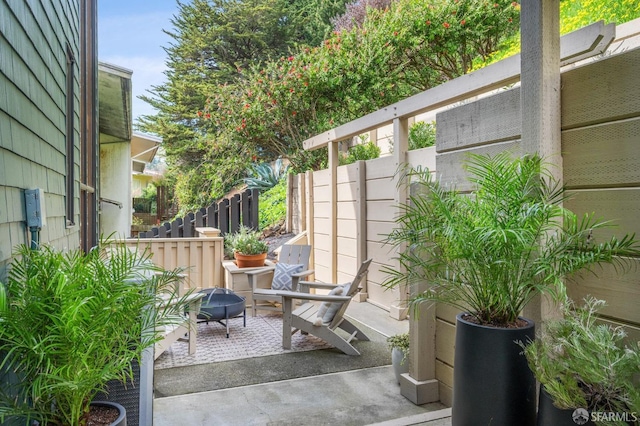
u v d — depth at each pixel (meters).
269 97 7.73
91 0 5.49
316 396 2.67
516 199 1.54
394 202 4.34
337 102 7.65
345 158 6.32
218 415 2.44
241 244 5.39
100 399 1.86
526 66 1.76
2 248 1.63
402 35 7.04
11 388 1.50
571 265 1.46
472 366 1.54
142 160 12.44
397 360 2.81
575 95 1.68
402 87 7.53
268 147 8.71
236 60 15.44
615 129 1.54
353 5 10.78
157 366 3.20
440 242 1.72
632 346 1.27
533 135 1.72
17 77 1.90
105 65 6.00
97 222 5.59
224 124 8.73
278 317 4.73
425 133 5.42
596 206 1.60
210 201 11.49
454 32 6.85
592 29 2.26
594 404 1.18
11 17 1.81
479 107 2.15
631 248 1.46
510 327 1.53
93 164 5.46
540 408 1.31
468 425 1.54
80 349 1.31
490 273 1.54
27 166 2.08
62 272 1.36
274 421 2.36
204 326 4.31
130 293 1.47
